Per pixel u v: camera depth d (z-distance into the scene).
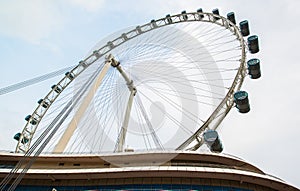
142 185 23.25
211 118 29.14
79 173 23.89
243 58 33.78
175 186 22.80
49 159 26.27
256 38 34.41
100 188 23.70
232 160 25.70
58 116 26.44
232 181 23.31
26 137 36.75
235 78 31.78
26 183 24.81
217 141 25.12
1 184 22.25
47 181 24.94
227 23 39.62
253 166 25.77
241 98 27.73
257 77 32.81
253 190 23.20
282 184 23.58
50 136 24.25
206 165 24.55
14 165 26.48
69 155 26.06
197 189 22.48
